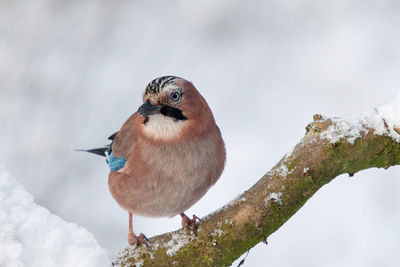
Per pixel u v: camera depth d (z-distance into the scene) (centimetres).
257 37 1520
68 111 1344
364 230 1114
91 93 1390
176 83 666
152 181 683
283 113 1379
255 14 1534
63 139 1284
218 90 1431
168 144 671
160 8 1548
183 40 1512
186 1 1557
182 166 676
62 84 1387
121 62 1459
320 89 1414
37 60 1431
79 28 1488
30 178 1186
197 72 1468
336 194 1184
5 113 1307
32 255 523
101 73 1438
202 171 686
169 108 666
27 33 1460
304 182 561
